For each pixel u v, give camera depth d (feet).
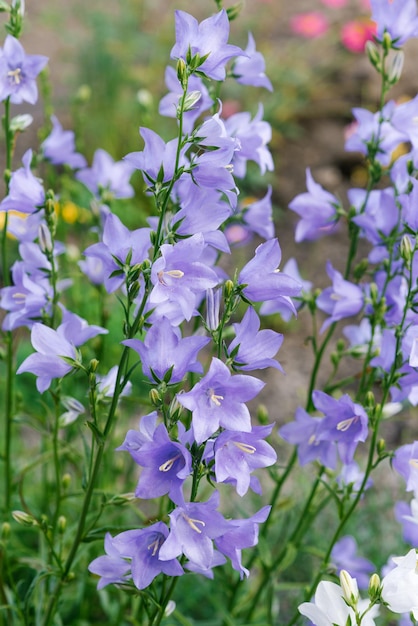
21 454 19.72
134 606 15.62
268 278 9.52
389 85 13.55
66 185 20.17
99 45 33.45
